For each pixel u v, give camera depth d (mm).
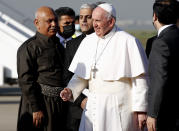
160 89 11836
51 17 14516
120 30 13766
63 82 14828
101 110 13484
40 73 14508
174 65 11984
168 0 12383
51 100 14539
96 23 13516
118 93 13430
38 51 14445
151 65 12102
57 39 14805
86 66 13812
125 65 13375
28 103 14484
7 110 30672
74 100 14188
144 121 13375
